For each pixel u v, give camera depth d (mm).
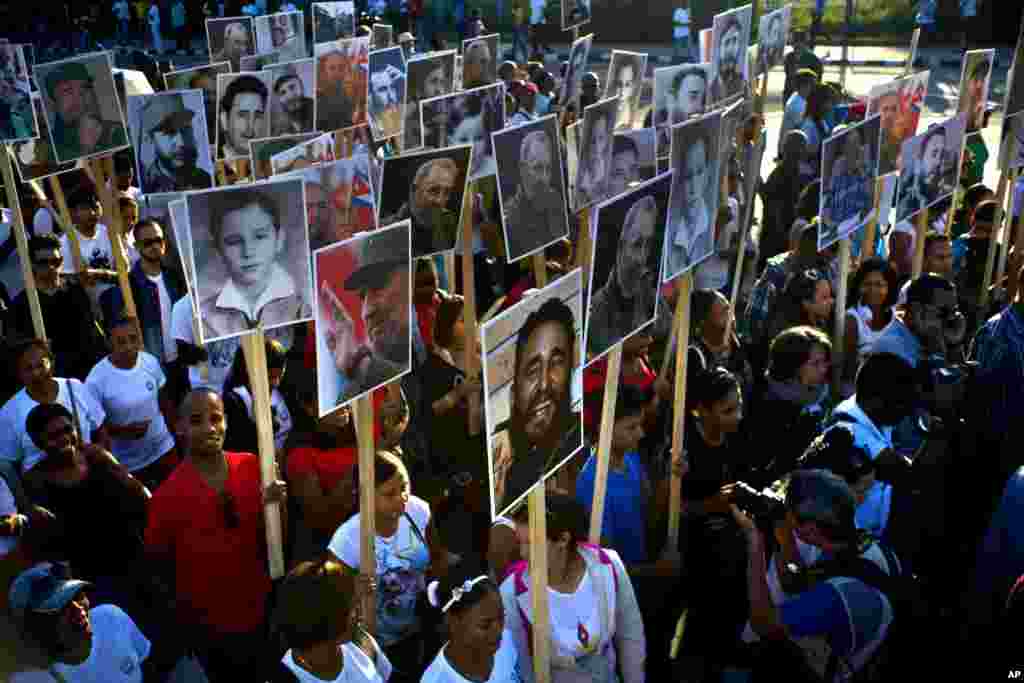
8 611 3785
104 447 6082
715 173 5266
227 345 7078
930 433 5293
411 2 29156
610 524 4879
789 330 5496
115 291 7516
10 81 7211
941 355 6074
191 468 4676
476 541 5832
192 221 4551
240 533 4699
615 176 8117
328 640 3537
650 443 6074
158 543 4645
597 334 4133
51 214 9273
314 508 5047
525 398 3631
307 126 9453
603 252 4043
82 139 7375
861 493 4641
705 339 6539
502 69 15211
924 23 28984
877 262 7047
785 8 10602
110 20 31297
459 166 6227
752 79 10641
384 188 5961
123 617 4113
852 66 27281
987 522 5445
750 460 5441
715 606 4430
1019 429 5426
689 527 4961
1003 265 8484
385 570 4602
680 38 27344
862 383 4828
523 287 7801
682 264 5070
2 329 7977
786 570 4090
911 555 5059
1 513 4562
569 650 3883
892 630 4070
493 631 3557
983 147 11961
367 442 4383
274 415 6164
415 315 7121
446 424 6504
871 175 7012
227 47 12562
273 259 4805
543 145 6391
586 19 12172
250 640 4754
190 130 7730
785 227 10992
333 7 13227
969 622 4344
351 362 4328
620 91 10602
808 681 3863
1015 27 28281
